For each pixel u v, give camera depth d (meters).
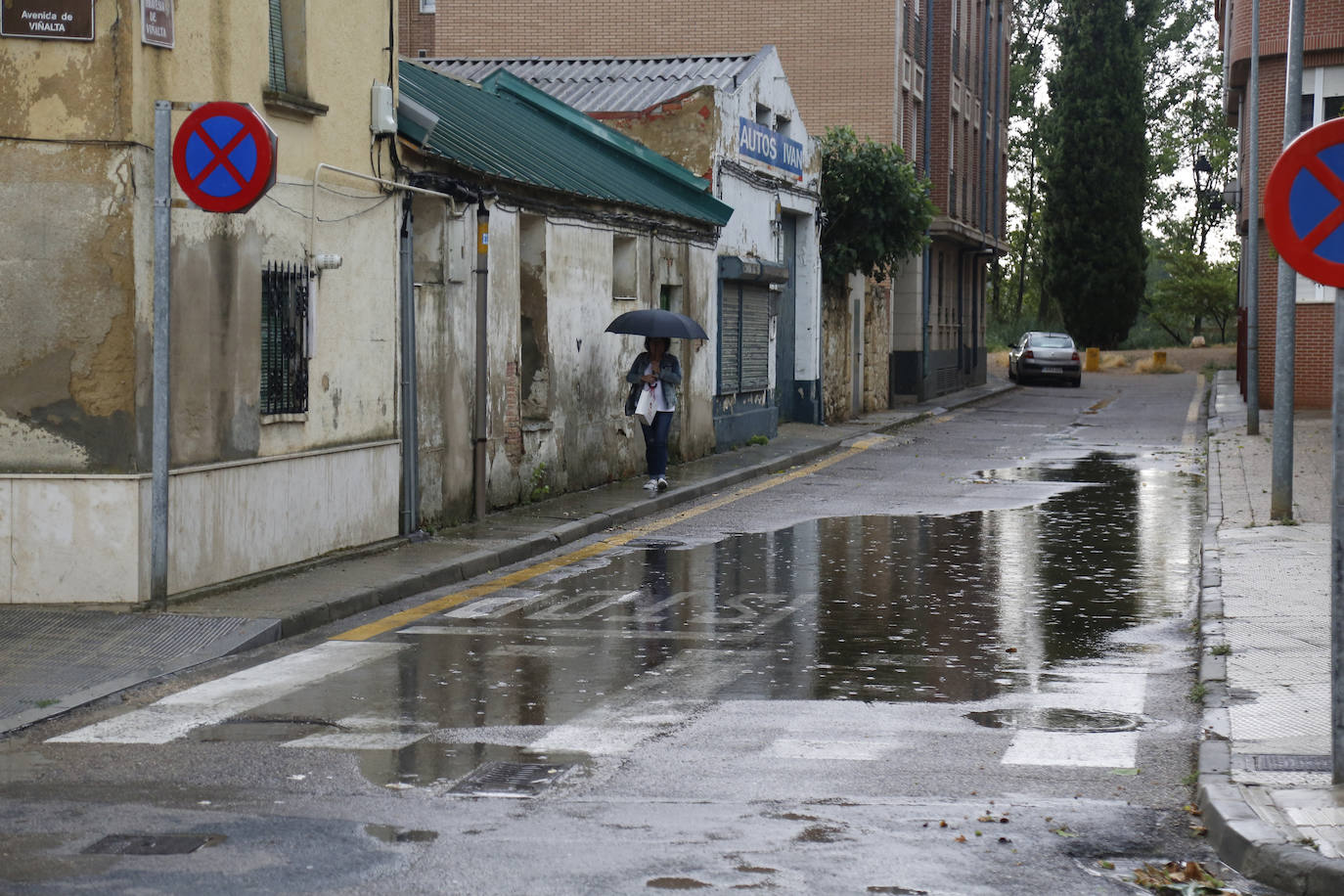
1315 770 6.35
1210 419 30.00
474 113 18.30
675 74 25.23
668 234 20.94
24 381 9.91
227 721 7.57
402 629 10.19
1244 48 29.39
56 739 7.22
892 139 34.75
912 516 16.64
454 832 5.73
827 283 30.66
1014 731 7.42
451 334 14.67
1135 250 62.31
